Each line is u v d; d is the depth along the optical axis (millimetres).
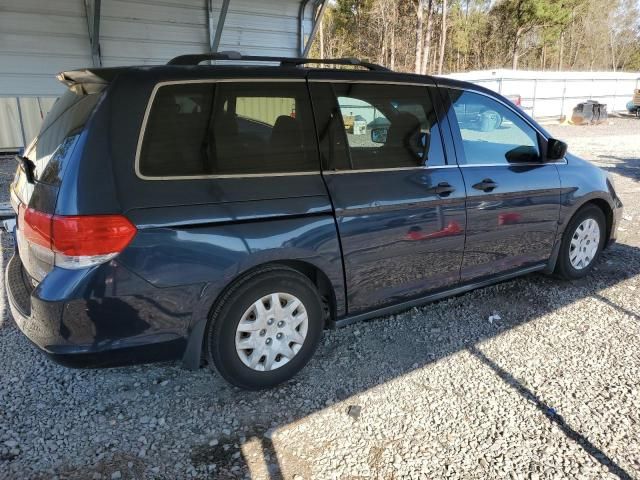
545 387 2947
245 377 2801
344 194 2928
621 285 4406
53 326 2303
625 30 54531
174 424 2631
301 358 2980
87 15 9914
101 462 2361
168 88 2512
